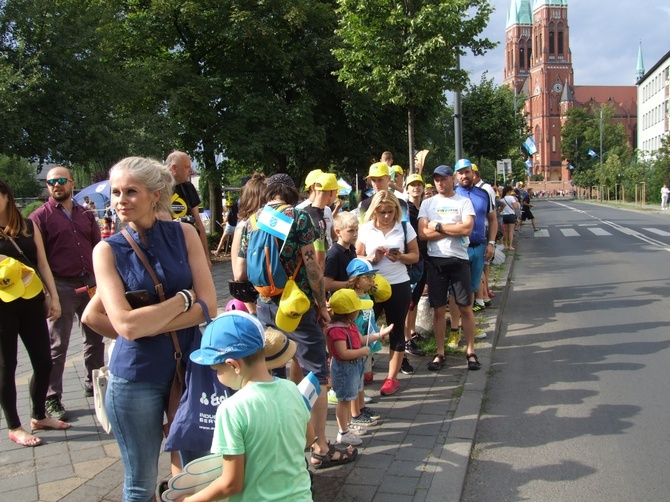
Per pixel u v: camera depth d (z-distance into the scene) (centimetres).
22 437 446
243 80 2027
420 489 374
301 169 2319
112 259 272
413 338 666
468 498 373
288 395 255
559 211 4497
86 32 1558
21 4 1473
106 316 302
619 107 13550
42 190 5672
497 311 873
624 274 1263
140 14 1927
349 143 2267
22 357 700
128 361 275
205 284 289
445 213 607
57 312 467
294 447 251
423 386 568
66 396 553
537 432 469
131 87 1661
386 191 548
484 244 693
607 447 438
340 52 1031
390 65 996
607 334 758
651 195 5559
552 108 12650
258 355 255
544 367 636
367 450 431
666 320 818
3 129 1413
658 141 7638
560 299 1012
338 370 433
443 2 963
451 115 3659
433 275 618
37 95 1459
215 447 241
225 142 1850
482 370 613
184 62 2034
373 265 531
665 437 452
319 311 397
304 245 386
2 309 430
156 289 273
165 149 1748
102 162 1733
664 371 605
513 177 3753
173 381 284
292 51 2019
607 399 534
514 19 13412
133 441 279
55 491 378
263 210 386
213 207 2145
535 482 390
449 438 449
